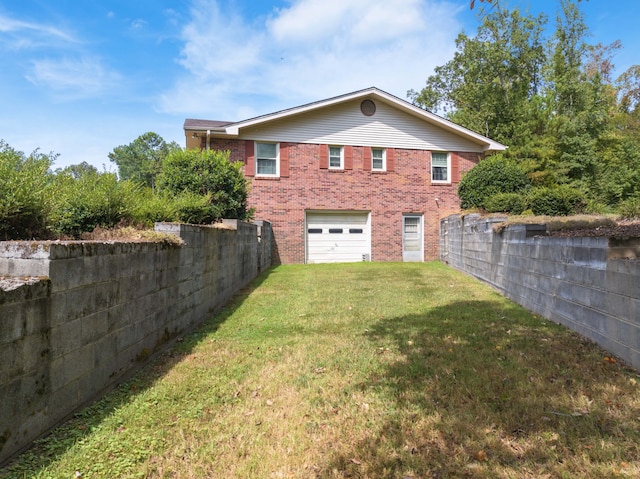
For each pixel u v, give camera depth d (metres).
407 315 5.44
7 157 3.35
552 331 4.52
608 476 1.97
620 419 2.49
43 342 2.37
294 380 3.30
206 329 5.04
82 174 4.76
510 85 23.00
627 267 3.45
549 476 2.00
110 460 2.19
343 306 6.14
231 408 2.85
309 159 13.44
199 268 5.38
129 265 3.46
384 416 2.65
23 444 2.20
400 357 3.76
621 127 24.41
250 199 12.96
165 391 3.10
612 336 3.70
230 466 2.17
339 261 13.88
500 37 22.58
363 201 13.88
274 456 2.25
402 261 14.02
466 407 2.72
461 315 5.36
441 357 3.71
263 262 11.03
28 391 2.24
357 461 2.18
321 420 2.64
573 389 2.95
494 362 3.53
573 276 4.50
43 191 3.39
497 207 9.75
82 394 2.77
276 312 5.87
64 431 2.44
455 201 14.59
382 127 14.04
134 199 4.96
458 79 25.83
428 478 2.02
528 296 5.79
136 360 3.57
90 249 2.87
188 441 2.41
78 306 2.73
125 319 3.38
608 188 18.12
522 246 6.04
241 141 12.92
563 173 18.53
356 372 3.42
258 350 4.12
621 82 26.66
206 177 8.41
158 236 4.28
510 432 2.40
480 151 14.86
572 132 19.55
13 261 2.46
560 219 7.06
